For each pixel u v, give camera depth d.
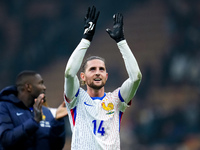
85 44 13.34
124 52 13.39
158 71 68.25
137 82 13.33
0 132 15.51
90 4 82.88
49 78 75.88
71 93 13.30
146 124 51.31
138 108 61.66
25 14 85.38
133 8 82.81
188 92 61.56
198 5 72.75
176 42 69.88
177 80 63.69
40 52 77.81
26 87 17.02
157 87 65.38
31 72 17.36
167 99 62.06
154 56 73.06
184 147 48.09
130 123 56.75
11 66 76.75
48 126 16.94
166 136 50.28
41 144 16.50
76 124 13.18
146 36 77.69
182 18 71.19
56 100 73.12
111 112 13.42
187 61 63.66
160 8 80.88
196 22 70.50
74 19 80.88
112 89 67.38
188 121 52.50
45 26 81.38
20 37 81.75
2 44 82.00
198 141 48.62
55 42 77.94
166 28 75.12
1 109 16.25
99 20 81.00
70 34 78.00
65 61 76.56
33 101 17.17
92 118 13.20
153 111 54.00
